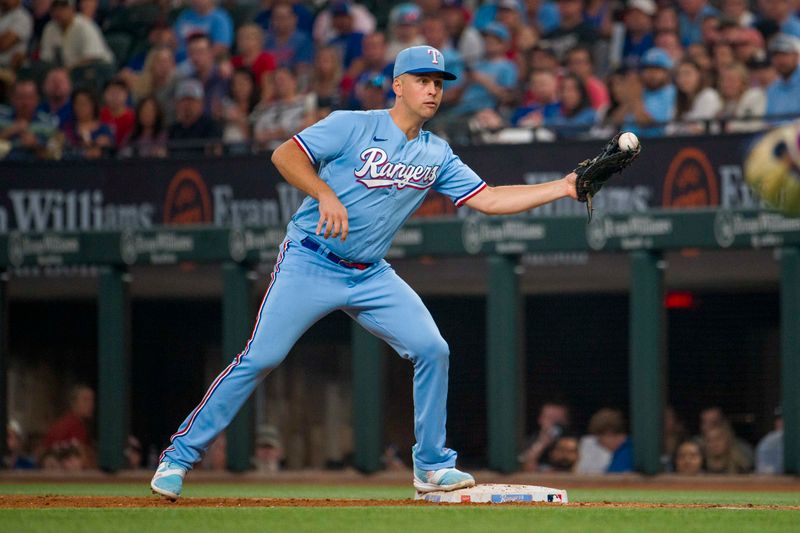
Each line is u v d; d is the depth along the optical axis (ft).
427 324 79.15
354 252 77.51
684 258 155.22
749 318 159.22
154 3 213.46
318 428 168.66
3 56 211.20
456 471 80.64
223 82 196.85
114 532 58.75
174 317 175.83
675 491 122.72
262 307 77.92
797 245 133.08
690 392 160.66
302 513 68.80
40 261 155.22
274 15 207.41
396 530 59.00
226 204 158.81
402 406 164.35
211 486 135.74
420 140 78.33
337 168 76.48
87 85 206.90
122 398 152.56
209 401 77.82
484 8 200.64
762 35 179.83
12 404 176.35
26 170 165.27
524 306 167.43
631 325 138.72
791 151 136.77
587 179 77.92
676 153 145.07
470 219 142.51
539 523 63.21
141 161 162.20
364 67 192.65
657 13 186.60
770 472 150.20
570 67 177.37
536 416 165.99
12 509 72.43
